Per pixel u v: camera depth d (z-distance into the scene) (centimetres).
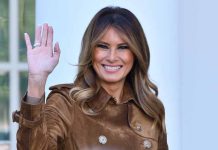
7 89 1230
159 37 1066
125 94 664
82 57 641
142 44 646
